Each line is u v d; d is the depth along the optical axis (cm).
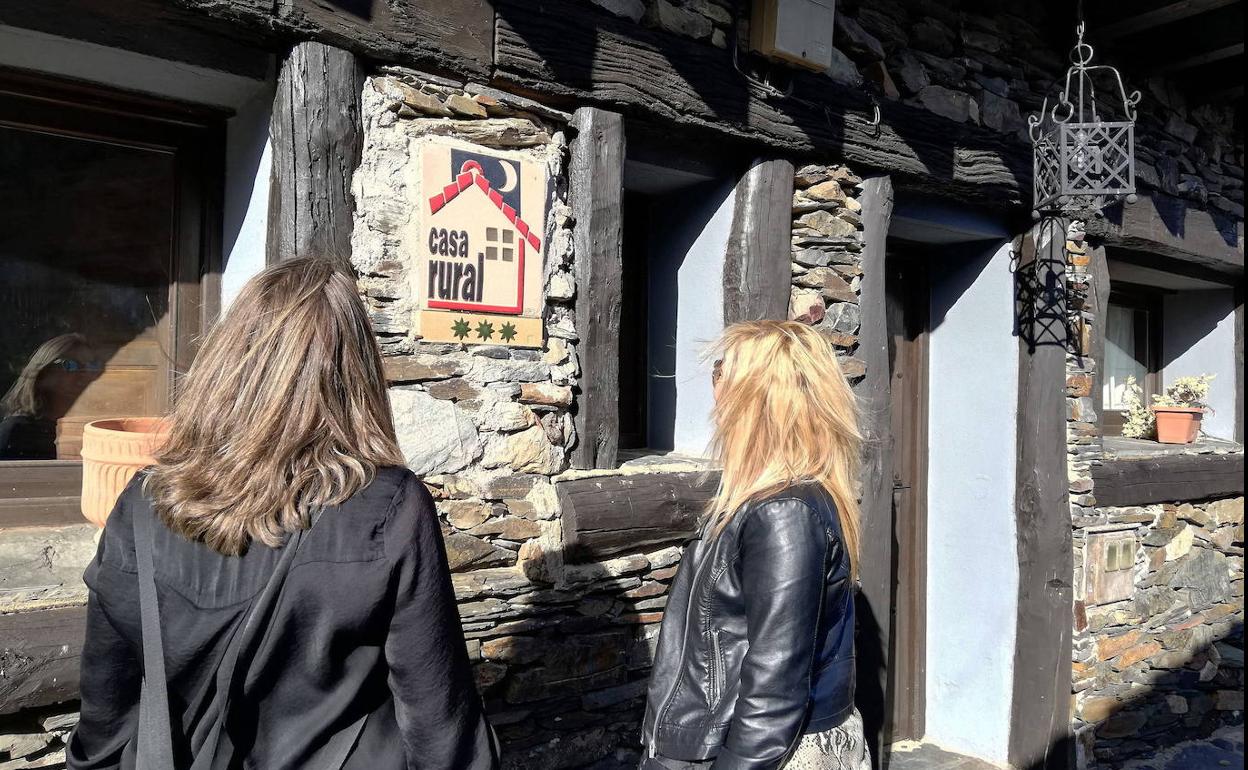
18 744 167
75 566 187
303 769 100
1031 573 356
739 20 278
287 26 194
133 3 183
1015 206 360
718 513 152
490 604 221
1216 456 438
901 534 387
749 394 152
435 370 217
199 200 231
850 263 310
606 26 247
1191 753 401
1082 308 378
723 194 292
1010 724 363
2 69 198
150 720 94
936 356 398
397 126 215
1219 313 488
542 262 238
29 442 214
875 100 310
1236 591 449
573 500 235
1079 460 367
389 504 104
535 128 238
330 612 98
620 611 249
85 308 221
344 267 120
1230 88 423
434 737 103
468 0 223
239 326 107
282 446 100
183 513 97
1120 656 385
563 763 239
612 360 252
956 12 347
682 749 143
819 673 142
